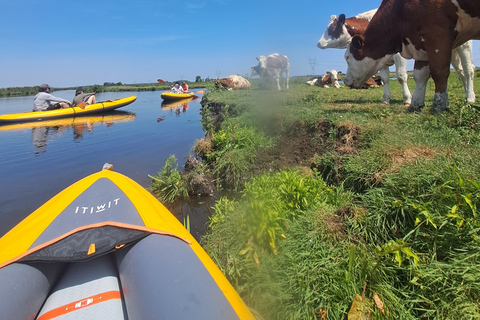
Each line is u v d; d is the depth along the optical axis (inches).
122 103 669.9
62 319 83.6
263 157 239.3
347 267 106.7
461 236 100.6
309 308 100.2
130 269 94.7
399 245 95.9
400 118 219.8
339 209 130.8
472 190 110.3
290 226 130.0
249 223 131.1
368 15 382.3
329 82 655.1
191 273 88.0
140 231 107.3
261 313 110.1
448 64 220.2
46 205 140.9
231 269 125.5
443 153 146.6
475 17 205.6
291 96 375.2
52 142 390.0
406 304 95.7
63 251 97.0
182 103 868.0
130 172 266.8
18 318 78.2
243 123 300.0
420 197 119.7
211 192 225.0
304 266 110.6
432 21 215.6
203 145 279.9
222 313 76.2
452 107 223.3
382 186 147.3
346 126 214.1
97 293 93.2
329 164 191.8
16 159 317.1
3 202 215.8
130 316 81.3
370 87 590.2
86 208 128.5
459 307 86.5
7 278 86.7
